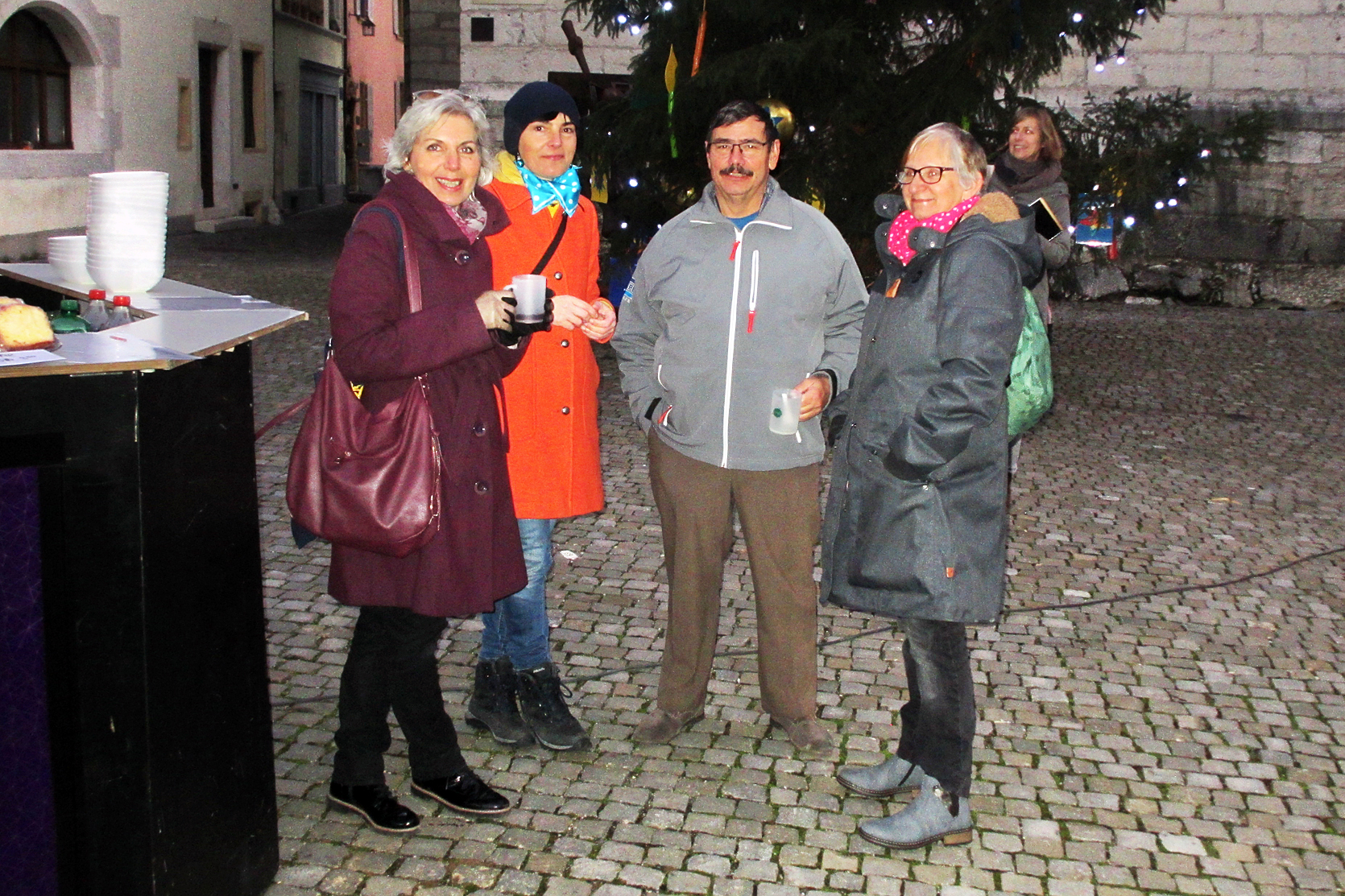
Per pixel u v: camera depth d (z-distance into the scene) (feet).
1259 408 27.22
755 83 23.88
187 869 8.18
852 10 24.94
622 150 26.37
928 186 9.52
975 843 10.32
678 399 11.07
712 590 11.60
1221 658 14.19
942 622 9.78
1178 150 31.07
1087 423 25.39
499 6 39.50
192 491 8.02
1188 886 9.78
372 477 8.86
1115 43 26.55
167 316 9.05
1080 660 14.01
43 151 48.37
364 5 106.52
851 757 11.70
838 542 10.09
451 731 10.53
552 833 10.23
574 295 11.16
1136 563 17.26
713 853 10.03
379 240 9.05
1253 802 11.09
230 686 8.61
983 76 24.97
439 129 9.23
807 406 10.56
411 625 9.72
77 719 7.52
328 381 8.94
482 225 9.82
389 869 9.62
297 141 84.94
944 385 9.05
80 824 7.64
